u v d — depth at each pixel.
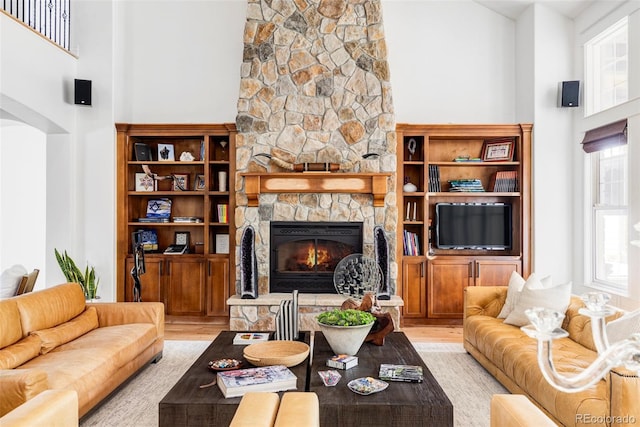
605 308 0.98
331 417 2.32
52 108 5.28
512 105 6.11
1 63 4.47
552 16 5.62
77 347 3.37
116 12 5.95
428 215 5.86
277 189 5.40
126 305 4.22
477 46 6.12
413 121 6.12
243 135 5.50
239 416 1.45
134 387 3.62
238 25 6.14
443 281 5.79
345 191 5.40
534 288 3.97
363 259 5.25
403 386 2.58
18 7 5.07
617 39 5.04
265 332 3.74
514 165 5.98
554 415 2.62
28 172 7.64
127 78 6.07
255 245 5.46
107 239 5.71
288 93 5.51
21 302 3.30
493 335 3.74
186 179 6.09
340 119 5.49
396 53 6.14
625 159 4.86
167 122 6.10
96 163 5.71
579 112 5.49
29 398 2.29
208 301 5.79
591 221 5.35
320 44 5.53
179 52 6.12
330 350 3.30
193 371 2.83
